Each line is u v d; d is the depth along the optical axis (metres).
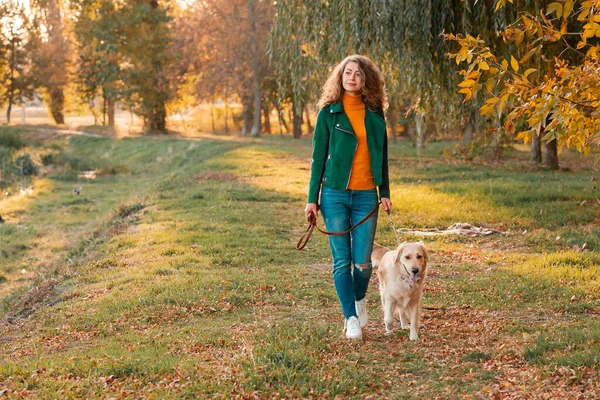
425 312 6.79
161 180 24.62
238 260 9.76
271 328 6.14
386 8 13.85
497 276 8.39
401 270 5.54
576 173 22.84
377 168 5.59
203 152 35.81
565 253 9.55
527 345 5.35
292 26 15.73
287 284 8.11
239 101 62.53
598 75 5.72
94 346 6.16
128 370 5.10
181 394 4.52
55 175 30.97
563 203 14.67
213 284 8.14
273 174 22.80
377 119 5.61
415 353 5.34
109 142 46.94
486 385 4.66
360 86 5.54
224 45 51.03
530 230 12.36
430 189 17.67
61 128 56.84
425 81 15.16
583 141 5.94
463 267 9.14
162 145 41.91
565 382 4.58
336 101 5.61
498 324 6.17
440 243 11.12
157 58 50.59
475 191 16.84
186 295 7.65
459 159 28.12
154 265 9.67
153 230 12.80
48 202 22.33
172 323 6.81
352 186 5.60
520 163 26.50
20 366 5.48
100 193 25.00
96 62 54.94
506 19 13.50
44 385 4.87
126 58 51.25
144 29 50.44
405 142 47.97
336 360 5.12
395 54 14.64
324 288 7.96
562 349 5.29
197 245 10.94
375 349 5.50
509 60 13.67
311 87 16.69
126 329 6.70
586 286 7.68
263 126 72.44
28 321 7.71
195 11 53.88
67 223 18.17
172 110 56.84
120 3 51.09
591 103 5.98
